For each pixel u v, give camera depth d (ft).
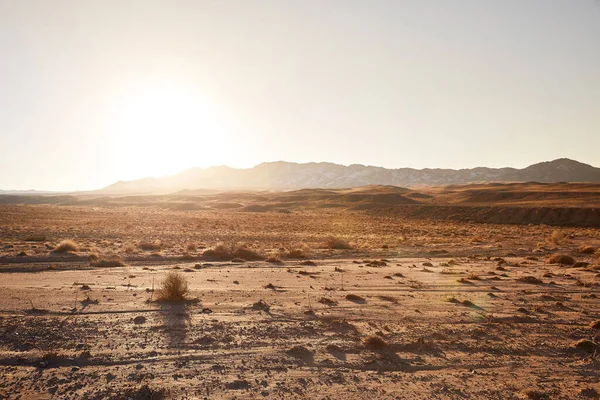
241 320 50.11
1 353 38.37
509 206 362.74
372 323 49.98
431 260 112.57
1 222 211.00
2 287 64.85
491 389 34.09
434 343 43.83
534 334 47.60
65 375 34.53
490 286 73.72
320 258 114.52
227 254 110.01
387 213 395.96
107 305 55.47
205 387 33.06
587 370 38.52
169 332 45.09
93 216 295.28
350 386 33.91
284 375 35.65
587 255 125.08
